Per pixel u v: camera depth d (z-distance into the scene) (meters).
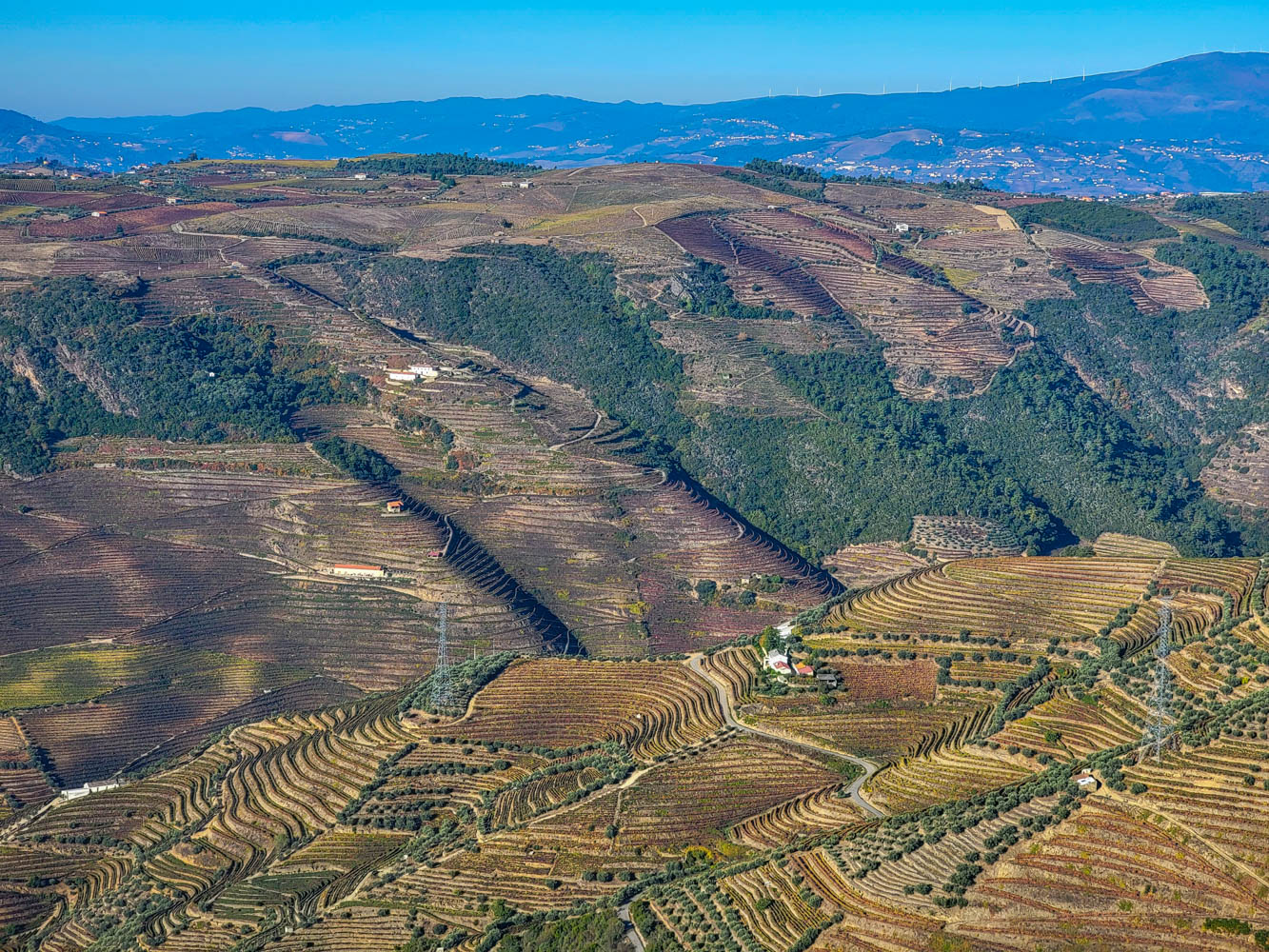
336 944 178.75
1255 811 163.50
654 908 173.62
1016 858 165.25
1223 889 155.12
